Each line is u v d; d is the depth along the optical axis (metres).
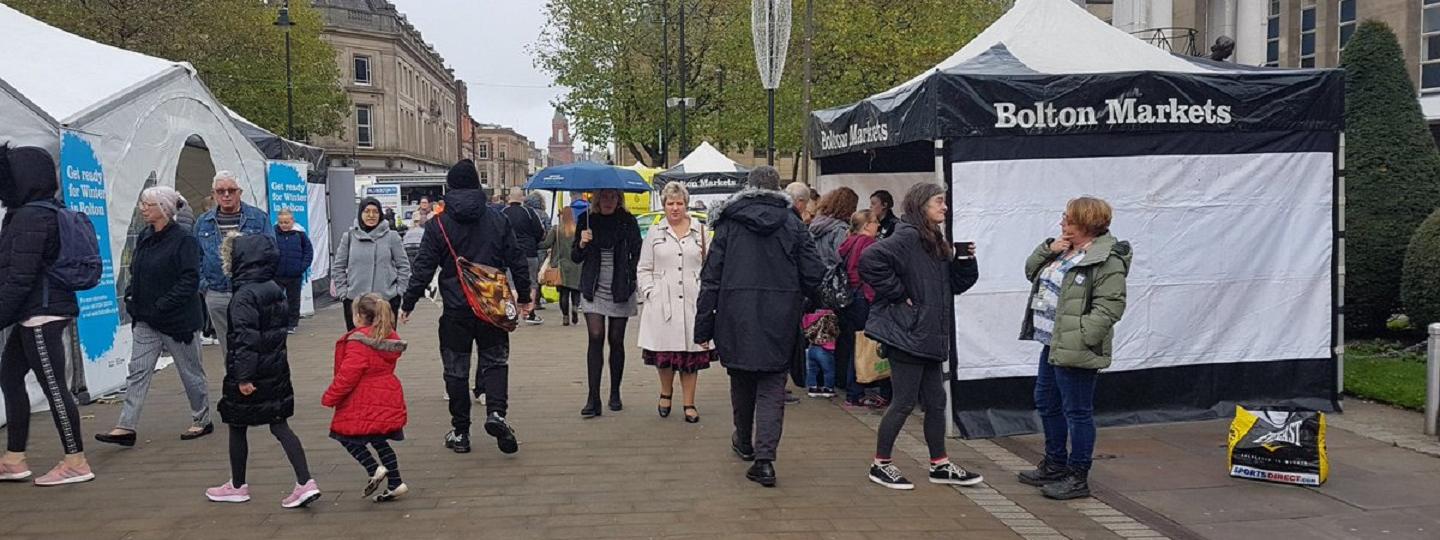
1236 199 7.61
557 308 16.75
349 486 5.96
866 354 8.01
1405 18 25.97
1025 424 7.29
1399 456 6.63
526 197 16.50
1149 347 7.54
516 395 8.84
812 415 8.03
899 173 10.18
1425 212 10.81
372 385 5.49
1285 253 7.75
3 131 7.73
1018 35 8.30
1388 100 11.02
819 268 5.99
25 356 5.95
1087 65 7.95
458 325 6.56
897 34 27.05
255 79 30.56
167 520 5.32
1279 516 5.45
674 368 7.77
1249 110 7.53
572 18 35.31
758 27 15.82
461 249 6.54
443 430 7.45
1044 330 5.89
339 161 62.66
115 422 7.71
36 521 5.29
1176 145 7.44
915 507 5.60
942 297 5.84
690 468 6.39
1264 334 7.76
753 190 5.99
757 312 5.91
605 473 6.26
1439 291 9.62
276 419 5.51
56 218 5.90
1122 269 5.50
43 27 10.02
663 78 35.16
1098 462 6.53
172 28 25.42
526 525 5.25
